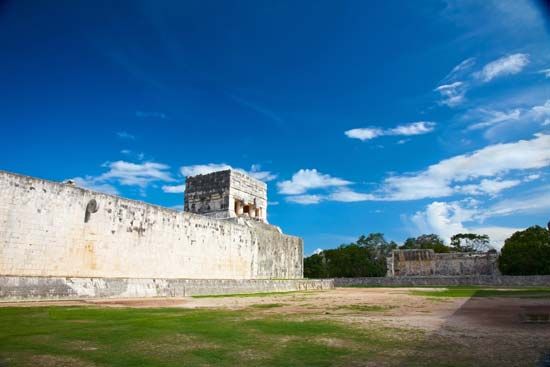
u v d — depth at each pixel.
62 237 18.25
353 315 12.43
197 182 35.28
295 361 6.21
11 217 16.38
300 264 39.75
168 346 7.35
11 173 16.58
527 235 46.91
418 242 81.25
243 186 35.22
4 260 15.97
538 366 5.62
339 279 46.25
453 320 11.01
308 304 16.81
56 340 7.73
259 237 33.53
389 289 34.16
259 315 12.30
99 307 13.91
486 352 6.65
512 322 10.53
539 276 37.78
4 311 11.94
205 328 9.38
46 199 17.77
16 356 6.43
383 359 6.26
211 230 27.92
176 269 24.47
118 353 6.76
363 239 64.94
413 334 8.58
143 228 22.59
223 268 28.62
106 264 20.20
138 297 19.52
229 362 6.18
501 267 47.53
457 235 76.62
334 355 6.60
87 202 19.61
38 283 15.90
